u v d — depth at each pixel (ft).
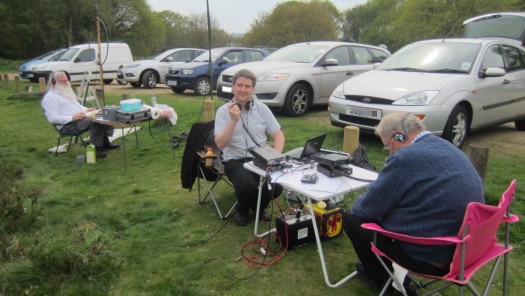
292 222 10.77
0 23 105.19
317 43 28.99
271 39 148.25
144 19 143.84
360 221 8.62
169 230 11.96
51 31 110.93
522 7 79.05
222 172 12.46
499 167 16.16
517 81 20.61
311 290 9.13
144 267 10.00
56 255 9.61
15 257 9.87
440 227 7.04
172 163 18.29
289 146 18.98
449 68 18.98
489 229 6.81
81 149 20.81
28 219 11.64
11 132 24.77
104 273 9.53
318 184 9.19
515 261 10.13
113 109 17.03
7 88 45.65
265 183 11.48
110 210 13.28
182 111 28.76
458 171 7.04
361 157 11.27
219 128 12.25
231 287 9.26
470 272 6.84
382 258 8.57
